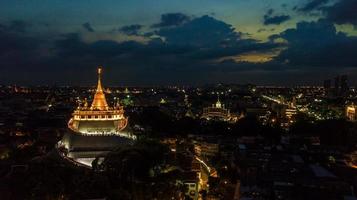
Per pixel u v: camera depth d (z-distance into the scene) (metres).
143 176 197.75
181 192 189.75
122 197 170.62
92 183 171.00
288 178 197.12
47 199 163.25
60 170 181.38
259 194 177.75
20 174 181.88
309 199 166.75
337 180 193.00
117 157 196.50
